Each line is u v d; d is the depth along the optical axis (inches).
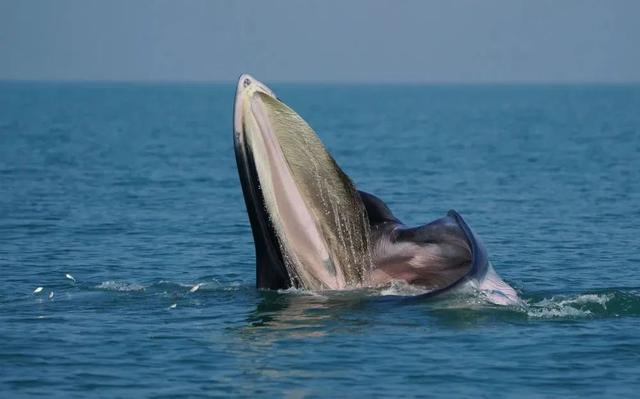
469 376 2023.9
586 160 7411.4
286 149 2536.9
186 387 1958.7
